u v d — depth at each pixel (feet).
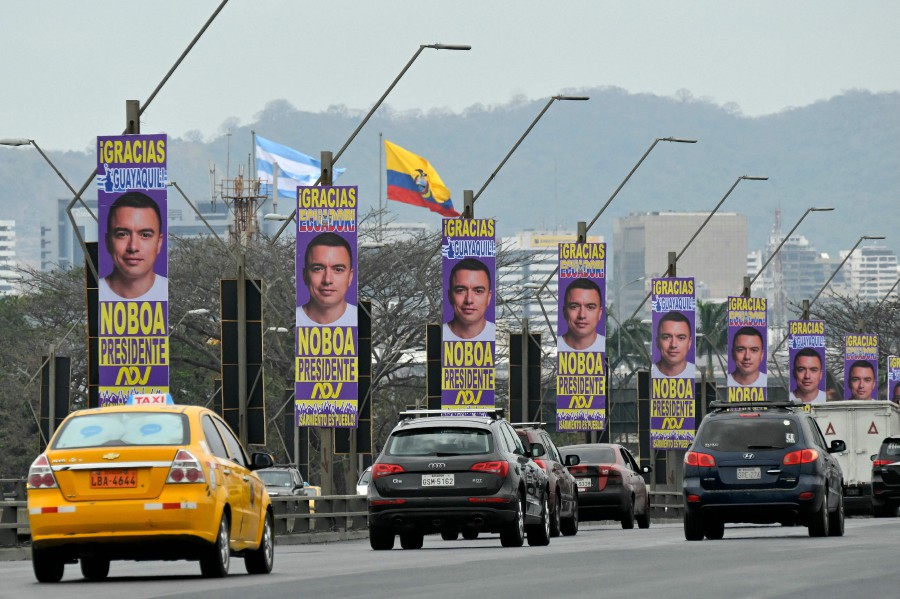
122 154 256.73
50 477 134.82
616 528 325.01
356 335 295.69
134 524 133.80
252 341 300.20
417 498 196.34
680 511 412.16
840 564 146.10
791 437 204.54
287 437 568.41
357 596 116.16
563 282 382.42
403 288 584.81
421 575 138.82
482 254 344.49
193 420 139.74
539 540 212.23
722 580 127.85
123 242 256.52
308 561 174.40
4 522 225.76
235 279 300.81
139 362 256.32
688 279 424.05
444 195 451.94
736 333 471.21
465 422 200.13
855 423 398.62
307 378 296.71
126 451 135.03
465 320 344.08
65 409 446.60
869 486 396.37
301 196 296.71
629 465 308.81
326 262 295.89
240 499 143.33
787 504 201.87
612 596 113.91
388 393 635.66
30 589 130.11
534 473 210.79
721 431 206.28
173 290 579.07
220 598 115.85
